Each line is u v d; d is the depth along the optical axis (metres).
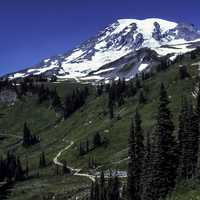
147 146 109.44
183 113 105.56
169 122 99.06
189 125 100.19
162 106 99.56
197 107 103.38
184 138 99.69
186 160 96.75
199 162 88.88
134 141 119.69
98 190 151.75
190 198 79.31
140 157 117.31
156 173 96.81
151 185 97.88
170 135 98.88
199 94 105.06
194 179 87.69
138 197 112.56
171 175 96.81
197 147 97.88
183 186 87.38
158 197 95.06
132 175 116.12
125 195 119.25
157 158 97.31
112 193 146.12
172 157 98.12
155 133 99.69
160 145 97.94
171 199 85.06
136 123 122.88
